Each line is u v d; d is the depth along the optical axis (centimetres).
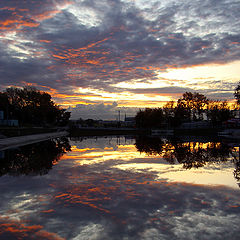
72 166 1498
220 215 645
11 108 9388
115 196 826
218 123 9425
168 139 5159
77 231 548
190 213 660
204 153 2270
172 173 1255
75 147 3031
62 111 11550
